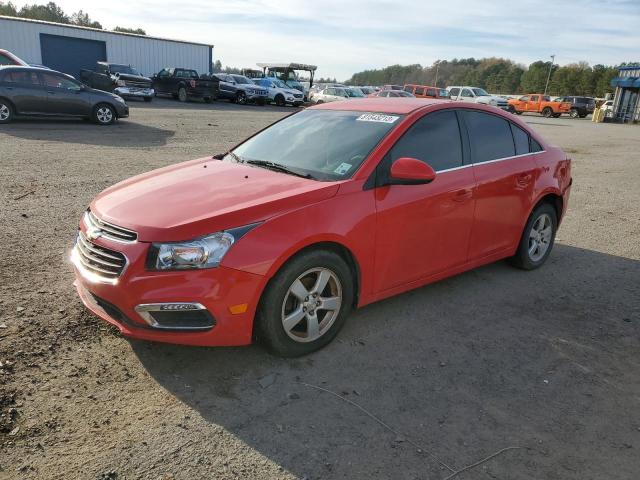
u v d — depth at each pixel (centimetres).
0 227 560
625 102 3972
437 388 318
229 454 255
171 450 255
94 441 258
